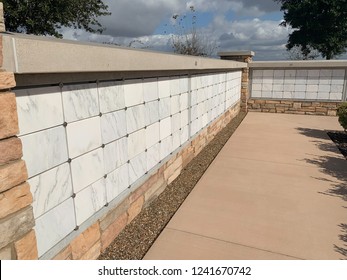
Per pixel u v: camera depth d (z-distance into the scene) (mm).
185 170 5500
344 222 3588
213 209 3943
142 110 3795
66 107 2473
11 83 1765
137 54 3150
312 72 10914
